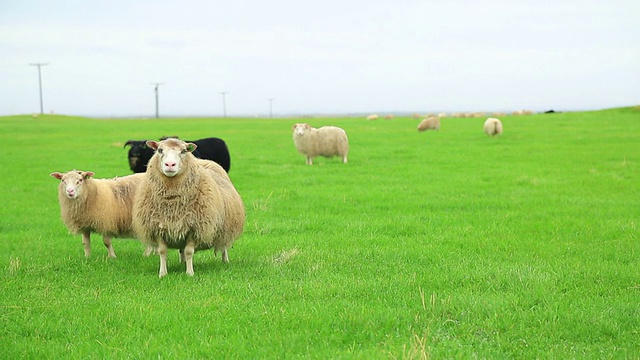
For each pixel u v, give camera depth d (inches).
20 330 267.6
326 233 491.5
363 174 896.3
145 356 232.2
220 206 361.4
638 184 746.8
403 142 1524.4
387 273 353.7
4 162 1157.1
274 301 298.4
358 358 222.8
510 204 615.8
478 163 1024.2
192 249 358.3
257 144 1546.5
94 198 410.9
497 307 278.8
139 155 681.0
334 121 3051.2
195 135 1910.7
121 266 392.2
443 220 536.7
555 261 373.4
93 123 2913.4
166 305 294.7
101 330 263.3
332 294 310.8
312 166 1005.8
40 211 639.8
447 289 315.3
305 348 238.7
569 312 273.9
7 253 440.1
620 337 244.5
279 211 594.2
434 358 223.3
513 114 3563.0
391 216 562.9
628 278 330.0
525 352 232.2
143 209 351.9
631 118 2357.3
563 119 2397.9
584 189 711.7
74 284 343.3
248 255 414.6
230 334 255.9
